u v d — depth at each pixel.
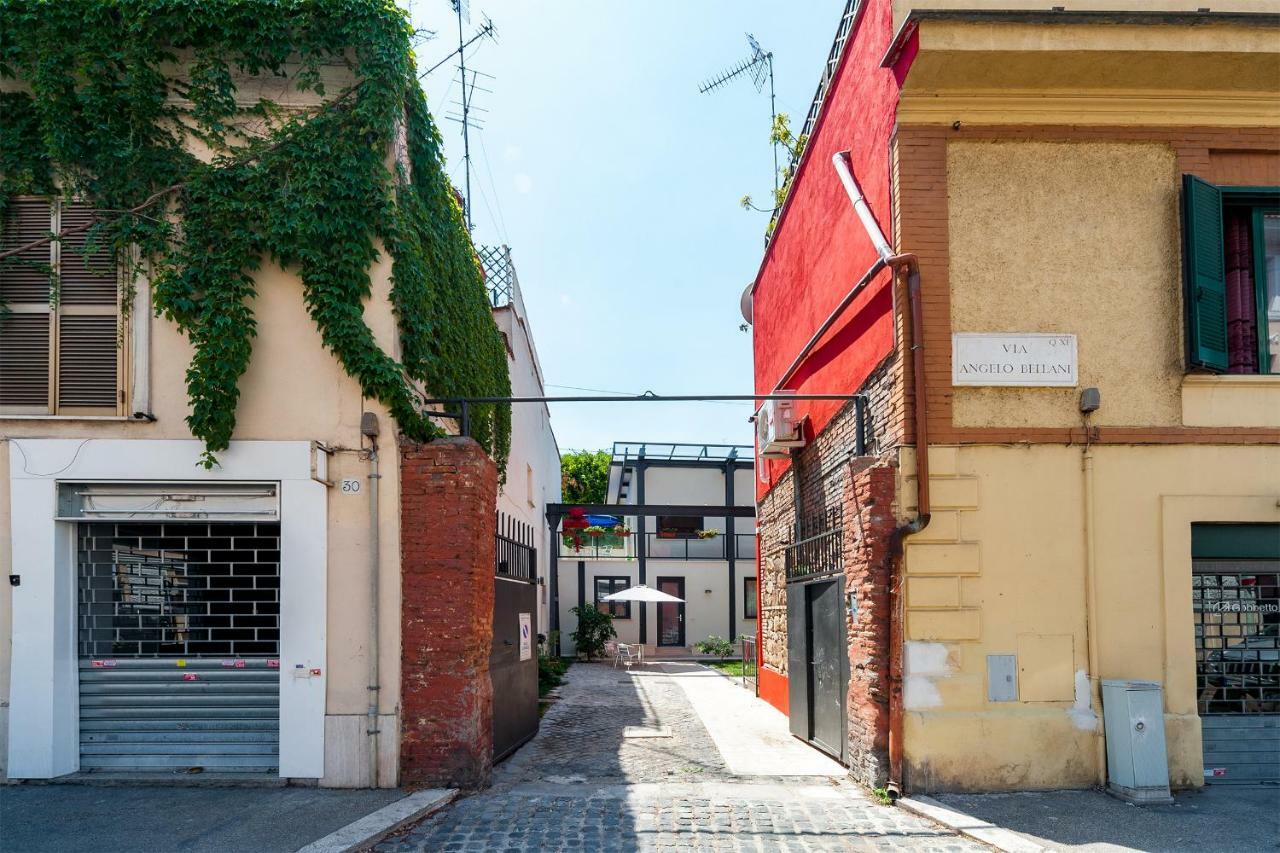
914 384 7.24
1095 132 7.53
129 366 7.32
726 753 9.30
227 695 7.24
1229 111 7.55
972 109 7.47
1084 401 7.27
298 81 7.47
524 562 10.25
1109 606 7.20
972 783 6.96
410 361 7.68
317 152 7.33
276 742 7.17
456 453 7.34
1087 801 6.69
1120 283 7.49
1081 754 7.04
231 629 7.30
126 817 6.12
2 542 7.09
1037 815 6.33
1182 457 7.35
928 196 7.43
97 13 7.20
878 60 8.02
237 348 7.14
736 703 13.91
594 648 24.16
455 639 7.16
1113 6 7.01
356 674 7.09
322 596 7.12
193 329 7.22
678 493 28.45
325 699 7.06
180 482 7.15
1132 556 7.25
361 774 6.99
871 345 8.24
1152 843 5.70
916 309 7.21
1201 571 7.44
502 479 13.61
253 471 7.12
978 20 6.99
